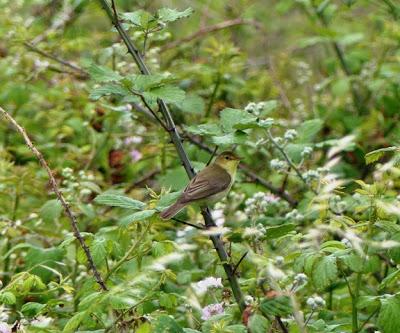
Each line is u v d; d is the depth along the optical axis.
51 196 13.31
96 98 8.92
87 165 13.86
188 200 9.29
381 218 8.55
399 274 8.27
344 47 19.02
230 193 12.47
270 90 16.34
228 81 15.20
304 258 8.27
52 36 14.91
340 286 10.38
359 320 9.71
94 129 14.76
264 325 7.48
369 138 15.03
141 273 7.77
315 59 19.78
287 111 16.27
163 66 15.91
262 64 17.94
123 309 8.18
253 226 8.93
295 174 11.18
